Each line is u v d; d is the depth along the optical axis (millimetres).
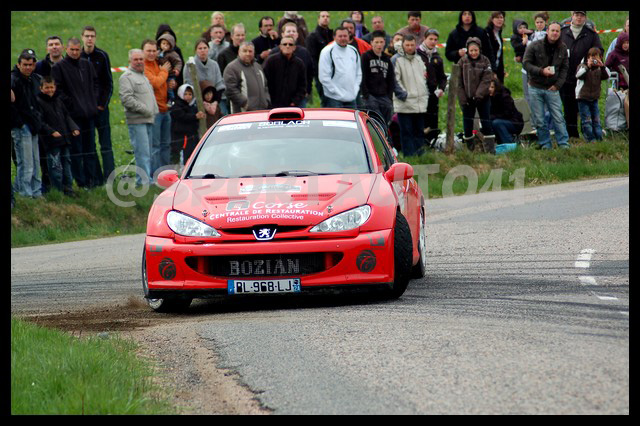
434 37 66438
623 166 67000
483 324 21812
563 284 27625
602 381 15914
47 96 56125
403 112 63938
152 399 16797
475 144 67438
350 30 64062
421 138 65375
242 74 57594
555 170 65625
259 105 58219
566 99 72125
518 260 33500
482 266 32844
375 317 23688
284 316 25016
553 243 37031
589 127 71500
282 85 58906
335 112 32500
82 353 19312
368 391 16516
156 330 24547
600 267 30453
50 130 56250
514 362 17641
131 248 46688
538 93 68562
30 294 33312
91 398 15945
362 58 61250
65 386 16891
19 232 52875
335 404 15914
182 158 59062
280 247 25781
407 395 16062
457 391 16031
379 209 26688
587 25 71500
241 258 26062
